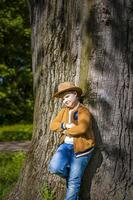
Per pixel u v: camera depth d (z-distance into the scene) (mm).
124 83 5762
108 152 5781
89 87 5809
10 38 27328
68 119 5637
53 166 5586
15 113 27438
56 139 6172
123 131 5801
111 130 5777
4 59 27844
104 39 5719
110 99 5762
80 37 5930
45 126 6277
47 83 6270
